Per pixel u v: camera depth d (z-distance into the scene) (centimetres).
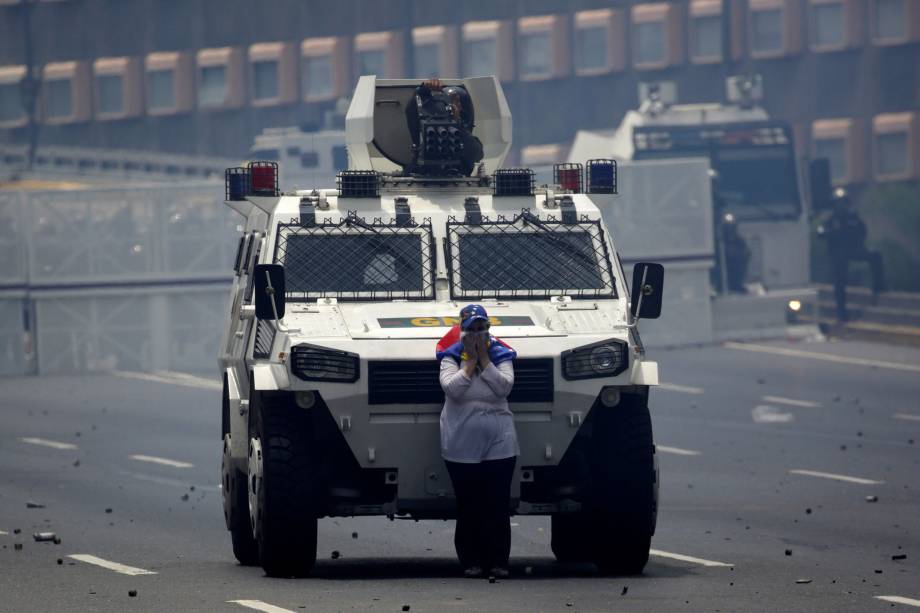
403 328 5194
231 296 6231
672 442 10581
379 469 5197
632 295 5297
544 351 5103
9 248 16188
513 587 4938
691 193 16475
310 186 15250
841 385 13312
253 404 5431
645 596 4728
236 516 5788
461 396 5000
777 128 17512
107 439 11250
